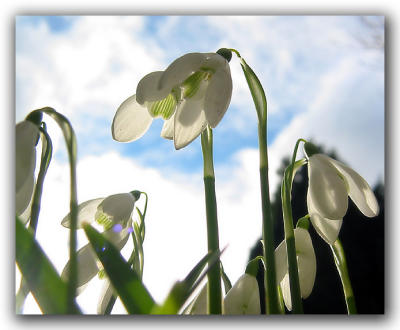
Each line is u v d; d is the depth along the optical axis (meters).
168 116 0.27
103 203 0.28
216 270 0.25
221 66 0.25
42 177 0.25
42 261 0.22
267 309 0.25
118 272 0.23
